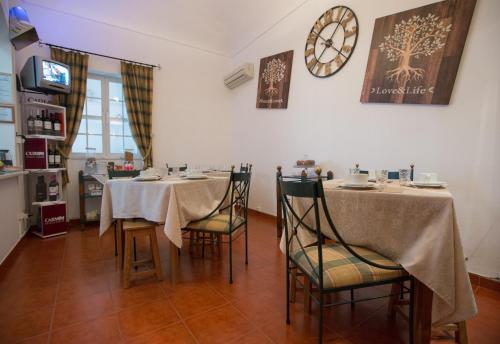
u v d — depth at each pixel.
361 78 2.60
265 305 1.58
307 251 1.32
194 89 4.38
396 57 2.28
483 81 1.81
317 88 3.08
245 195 2.25
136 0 3.37
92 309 1.52
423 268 1.03
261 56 3.97
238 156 4.57
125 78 3.63
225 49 4.58
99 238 2.86
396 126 2.32
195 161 4.44
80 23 3.34
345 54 2.73
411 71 2.18
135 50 3.78
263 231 3.19
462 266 1.01
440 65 2.01
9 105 2.59
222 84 4.69
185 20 3.81
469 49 1.87
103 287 1.78
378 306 1.60
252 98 4.19
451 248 0.99
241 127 4.48
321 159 3.04
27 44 2.67
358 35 2.62
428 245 1.03
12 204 2.38
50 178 3.17
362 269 1.11
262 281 1.89
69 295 1.67
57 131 3.06
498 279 1.78
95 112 3.62
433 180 1.53
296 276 1.60
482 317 1.48
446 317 1.08
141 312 1.49
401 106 2.28
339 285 1.07
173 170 3.14
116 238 2.37
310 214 1.42
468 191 1.90
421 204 1.06
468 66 1.88
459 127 1.94
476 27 1.84
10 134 2.59
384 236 1.17
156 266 1.88
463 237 1.93
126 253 1.78
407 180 1.78
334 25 2.85
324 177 2.64
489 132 1.80
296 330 1.35
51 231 2.93
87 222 3.48
